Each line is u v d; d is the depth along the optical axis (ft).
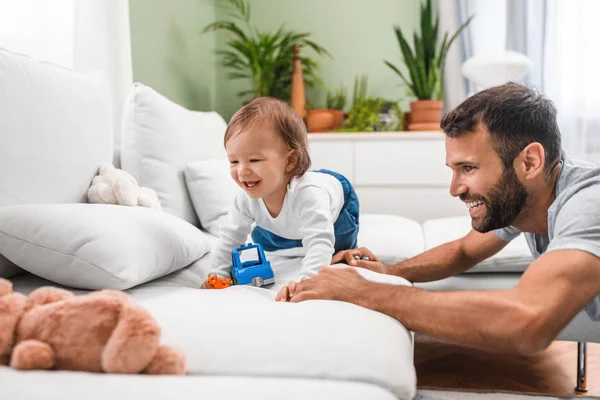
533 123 2.79
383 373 1.94
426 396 3.99
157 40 8.09
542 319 2.27
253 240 4.39
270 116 3.49
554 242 2.60
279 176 3.53
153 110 5.29
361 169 8.52
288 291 2.99
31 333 1.96
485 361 4.96
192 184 5.45
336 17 10.23
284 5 10.43
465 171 2.90
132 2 7.27
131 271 2.86
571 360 4.96
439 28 9.36
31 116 3.50
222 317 2.33
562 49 8.82
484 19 9.20
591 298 2.39
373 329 2.23
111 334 1.89
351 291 2.73
